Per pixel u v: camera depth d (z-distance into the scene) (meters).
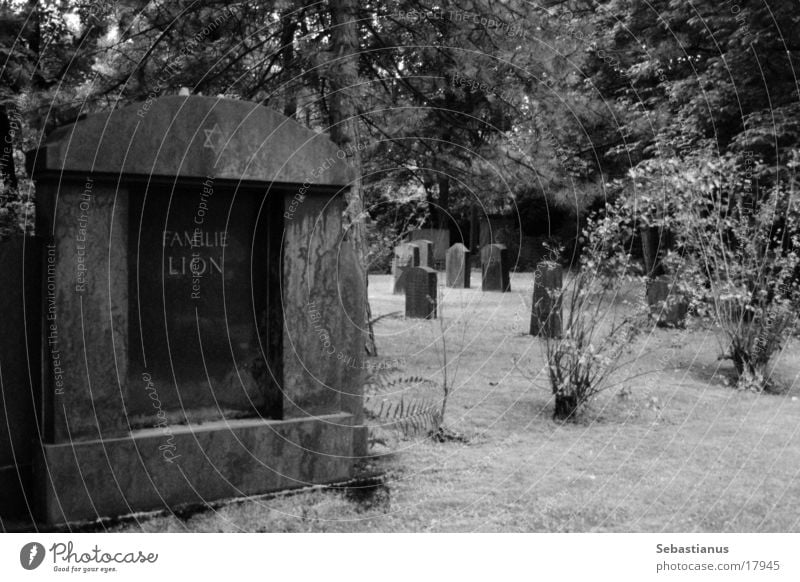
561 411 6.09
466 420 5.93
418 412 5.68
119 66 8.57
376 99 8.97
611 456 5.07
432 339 10.20
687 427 5.87
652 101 13.94
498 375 7.75
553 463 4.89
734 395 7.06
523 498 4.25
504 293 17.05
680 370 8.04
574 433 5.66
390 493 4.33
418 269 12.46
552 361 6.60
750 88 12.48
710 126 12.77
